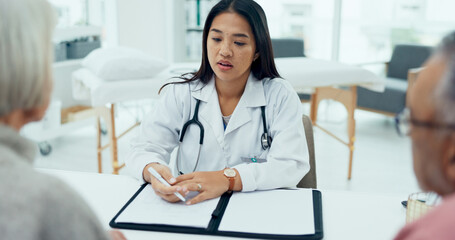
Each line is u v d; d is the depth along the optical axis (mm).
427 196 997
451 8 4453
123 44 4262
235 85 1364
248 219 1019
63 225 500
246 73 1373
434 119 447
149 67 2551
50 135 3293
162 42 4484
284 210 1065
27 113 562
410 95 484
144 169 1247
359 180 2943
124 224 1000
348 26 4805
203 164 1395
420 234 423
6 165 491
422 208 951
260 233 953
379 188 2818
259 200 1123
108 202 1136
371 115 4574
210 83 1396
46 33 544
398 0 4633
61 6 3586
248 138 1362
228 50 1253
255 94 1369
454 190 469
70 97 3855
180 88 1413
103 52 2682
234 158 1371
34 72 522
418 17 4617
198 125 1370
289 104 1349
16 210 472
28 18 516
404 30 4703
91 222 532
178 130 1443
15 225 469
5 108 522
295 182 1244
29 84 523
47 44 549
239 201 1115
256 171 1194
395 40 4766
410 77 3568
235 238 953
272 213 1049
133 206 1079
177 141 1464
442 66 448
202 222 989
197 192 1158
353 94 2830
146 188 1201
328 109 4738
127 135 3766
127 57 2512
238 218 1022
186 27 4488
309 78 2686
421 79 468
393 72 4301
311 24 4926
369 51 4859
